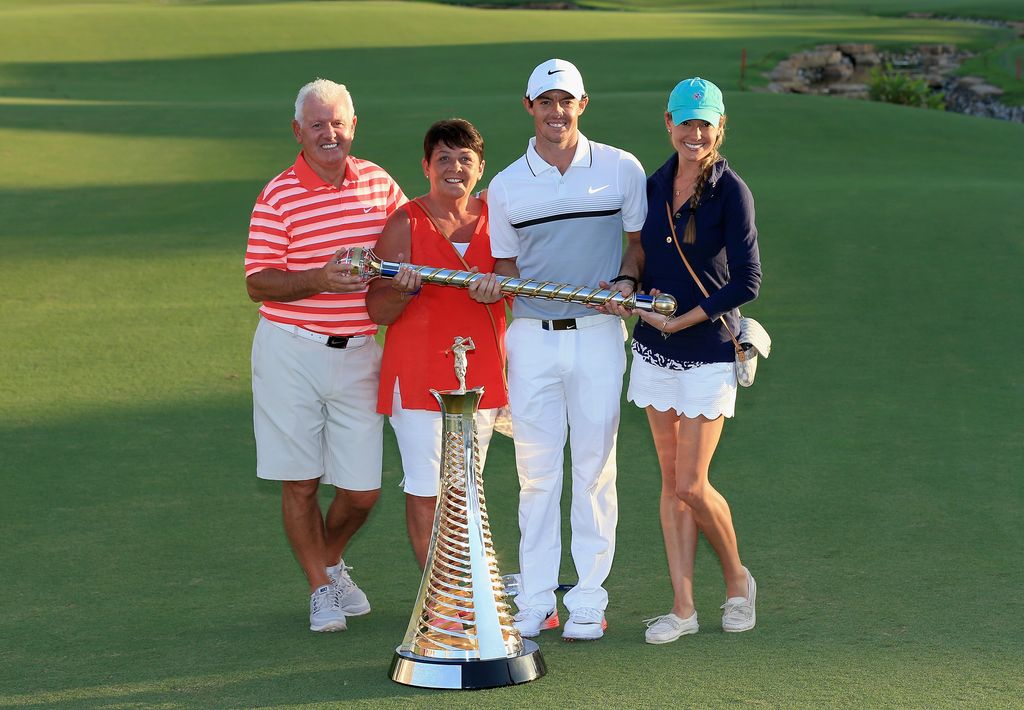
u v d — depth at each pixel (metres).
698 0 163.12
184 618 13.33
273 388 13.23
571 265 13.08
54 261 30.84
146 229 34.09
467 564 11.89
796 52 92.44
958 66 94.38
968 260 30.41
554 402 13.27
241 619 13.33
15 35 89.12
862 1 152.00
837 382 22.20
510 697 11.22
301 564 13.41
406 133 48.56
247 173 41.44
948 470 17.84
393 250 13.08
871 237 32.56
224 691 11.39
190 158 44.06
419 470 13.32
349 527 13.85
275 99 69.12
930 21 120.75
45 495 17.20
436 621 11.79
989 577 14.01
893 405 20.92
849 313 26.66
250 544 15.54
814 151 48.38
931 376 22.52
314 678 11.73
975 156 49.56
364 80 76.75
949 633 12.43
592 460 13.12
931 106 82.00
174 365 23.41
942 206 35.78
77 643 12.61
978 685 11.12
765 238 32.72
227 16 101.12
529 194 12.92
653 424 13.13
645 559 15.05
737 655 12.06
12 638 12.75
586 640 12.76
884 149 49.66
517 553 15.54
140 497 17.16
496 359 13.39
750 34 101.94
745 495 16.95
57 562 14.91
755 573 14.32
